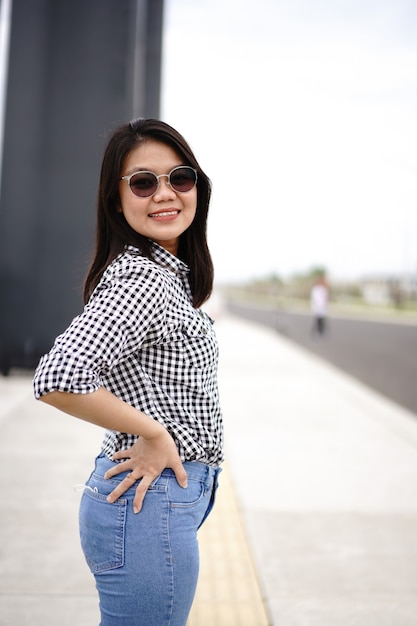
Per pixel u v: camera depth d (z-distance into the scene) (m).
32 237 9.13
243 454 5.24
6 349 8.96
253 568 3.13
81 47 9.14
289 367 11.12
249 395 8.10
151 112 11.36
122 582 1.44
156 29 11.41
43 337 9.06
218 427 1.55
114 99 9.17
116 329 1.34
